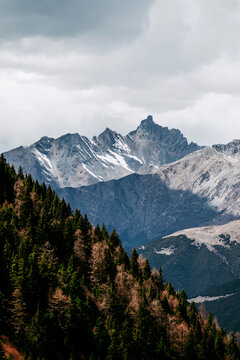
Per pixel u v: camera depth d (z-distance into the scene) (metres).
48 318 185.25
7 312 178.38
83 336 194.50
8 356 165.38
